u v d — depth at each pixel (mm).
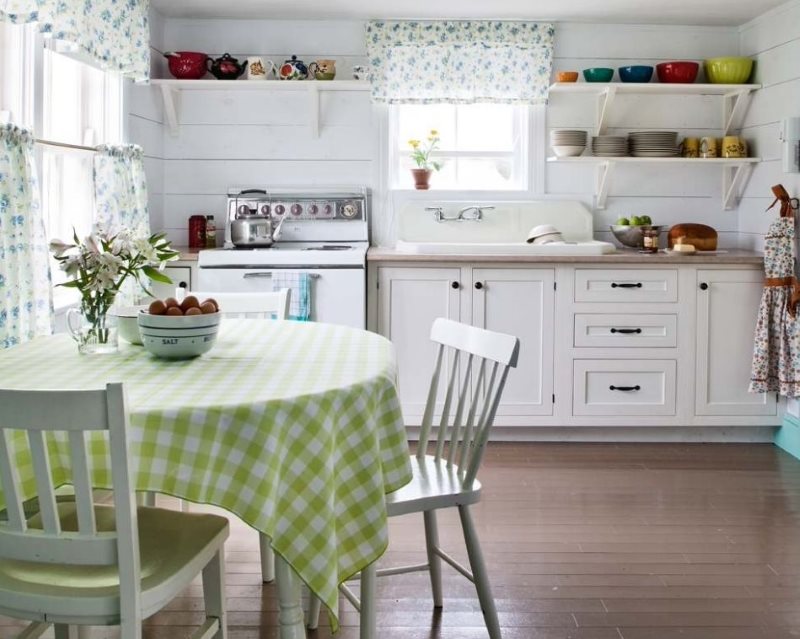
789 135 4105
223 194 4875
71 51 3309
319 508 1773
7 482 1572
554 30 4793
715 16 4652
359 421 1893
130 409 1676
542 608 2621
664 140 4656
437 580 2617
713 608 2621
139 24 3957
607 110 4727
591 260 4301
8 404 1501
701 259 4332
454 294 4340
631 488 3771
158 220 4754
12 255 2715
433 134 4926
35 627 2119
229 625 2514
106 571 1749
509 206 4859
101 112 3904
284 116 4840
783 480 3902
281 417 1737
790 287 4254
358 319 4266
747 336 4410
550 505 3545
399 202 4883
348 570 1872
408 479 2049
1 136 2658
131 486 1556
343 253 4242
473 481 2273
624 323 4379
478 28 4734
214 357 2232
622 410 4422
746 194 4824
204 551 1848
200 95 4816
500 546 3104
